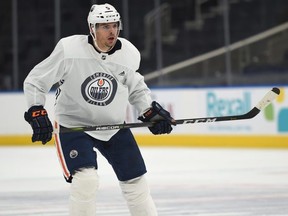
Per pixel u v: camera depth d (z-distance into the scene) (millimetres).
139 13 22406
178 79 22094
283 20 21391
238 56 21344
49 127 5648
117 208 9438
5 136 20547
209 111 18594
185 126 18719
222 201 9859
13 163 15586
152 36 22312
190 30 22266
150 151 17625
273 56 21000
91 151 5801
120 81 5914
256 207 9305
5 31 22750
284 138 17438
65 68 5770
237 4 21891
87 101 5867
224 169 13742
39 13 22859
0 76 22734
